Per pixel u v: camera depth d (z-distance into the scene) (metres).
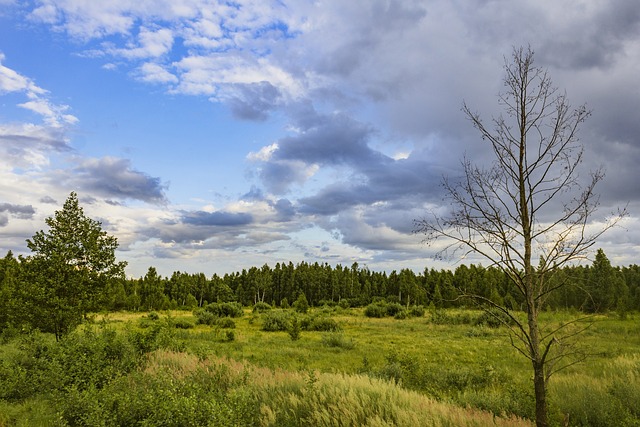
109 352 12.56
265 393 8.58
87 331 13.57
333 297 107.25
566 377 12.51
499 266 5.81
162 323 15.96
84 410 8.06
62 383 9.63
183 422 7.27
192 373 10.77
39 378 10.31
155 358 13.00
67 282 14.18
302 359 17.77
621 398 9.95
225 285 112.56
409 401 7.91
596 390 10.40
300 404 7.82
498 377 13.46
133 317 46.59
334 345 23.12
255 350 20.39
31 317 13.49
